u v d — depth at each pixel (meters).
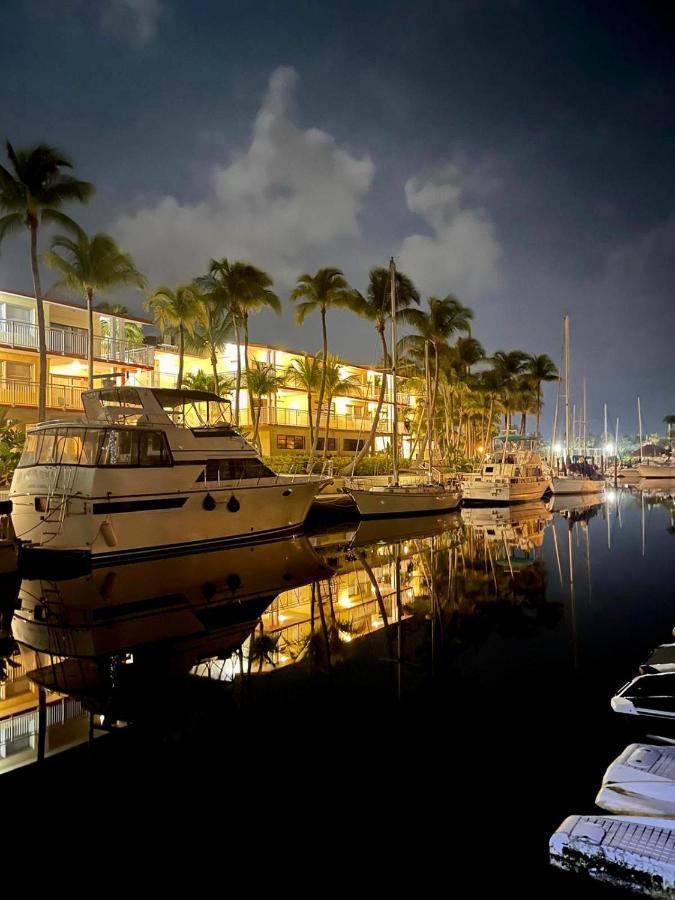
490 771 5.85
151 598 13.77
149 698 7.87
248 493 21.69
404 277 39.97
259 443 39.88
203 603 13.24
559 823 4.97
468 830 4.90
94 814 5.26
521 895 4.12
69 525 17.66
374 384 60.88
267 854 4.66
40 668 9.05
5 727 7.01
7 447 24.88
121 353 37.22
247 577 16.20
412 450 58.38
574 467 63.53
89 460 17.89
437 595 13.98
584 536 25.20
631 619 11.73
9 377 32.25
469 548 21.81
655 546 21.97
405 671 8.84
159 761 6.20
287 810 5.26
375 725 6.98
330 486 34.91
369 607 12.84
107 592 14.42
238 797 5.49
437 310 47.12
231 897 4.18
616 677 8.48
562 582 15.52
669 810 4.60
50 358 33.88
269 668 9.02
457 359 59.66
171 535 19.48
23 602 13.45
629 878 4.09
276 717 7.25
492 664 9.11
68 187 25.28
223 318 43.16
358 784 5.68
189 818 5.16
